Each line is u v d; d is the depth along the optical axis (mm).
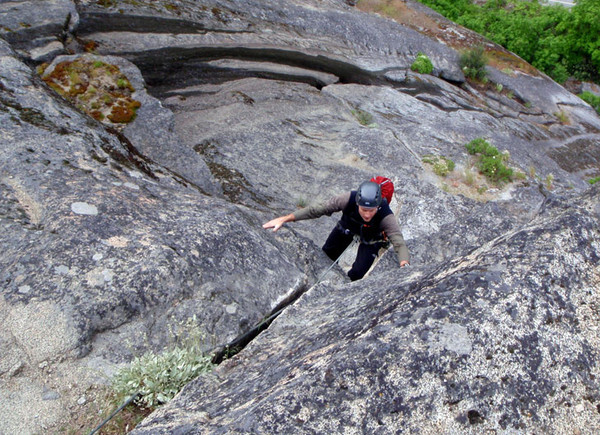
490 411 2037
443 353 2148
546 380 2098
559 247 2420
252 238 4449
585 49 27203
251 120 11281
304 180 9734
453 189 11062
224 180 8859
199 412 2420
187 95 11906
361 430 2027
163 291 3676
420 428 2012
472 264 2500
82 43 10680
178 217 4398
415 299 2396
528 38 27734
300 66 14680
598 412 2062
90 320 3391
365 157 10836
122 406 2986
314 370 2225
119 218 4152
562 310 2244
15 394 3012
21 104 5516
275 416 2078
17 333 3248
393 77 16562
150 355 3238
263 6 16078
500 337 2168
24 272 3562
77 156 4980
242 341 3752
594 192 2865
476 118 15453
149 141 7414
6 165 4488
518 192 11570
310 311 3457
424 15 21078
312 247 5586
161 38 12438
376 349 2201
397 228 4848
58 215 4023
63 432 2902
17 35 8734
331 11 17828
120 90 7891
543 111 19359
